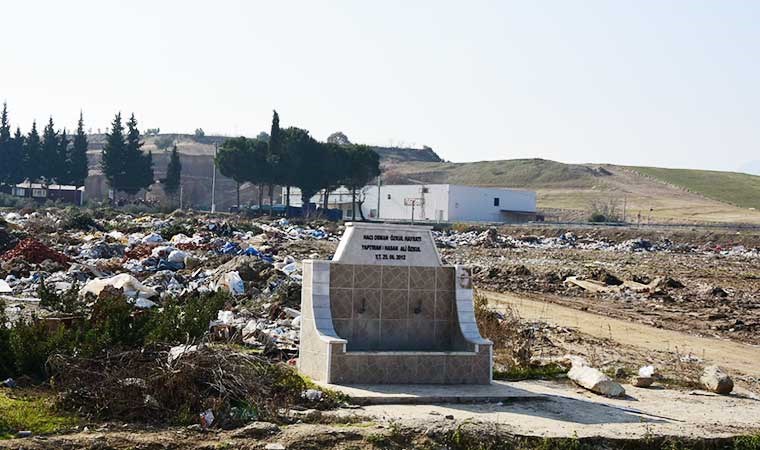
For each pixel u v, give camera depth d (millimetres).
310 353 14094
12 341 12719
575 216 136000
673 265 55312
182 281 27766
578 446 11062
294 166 98688
